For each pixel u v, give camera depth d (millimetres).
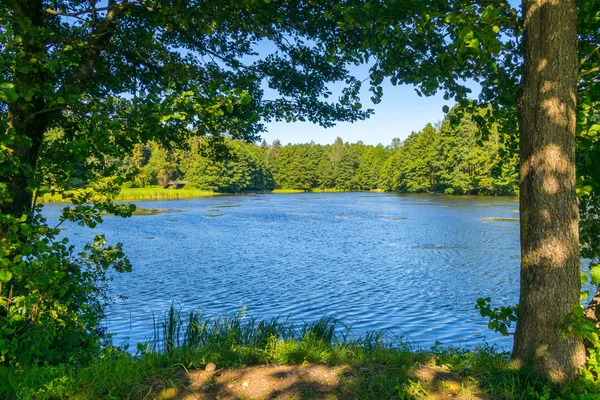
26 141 4449
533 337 3959
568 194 3881
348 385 3805
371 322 10844
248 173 101500
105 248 5766
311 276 16172
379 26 4820
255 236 27172
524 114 4039
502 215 37750
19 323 4660
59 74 6484
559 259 3865
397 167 97938
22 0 5566
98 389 3762
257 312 11719
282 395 3684
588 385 3633
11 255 5148
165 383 3887
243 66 7688
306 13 6359
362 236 26875
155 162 94375
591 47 4867
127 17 6746
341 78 7746
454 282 14984
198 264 18438
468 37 3873
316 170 122438
